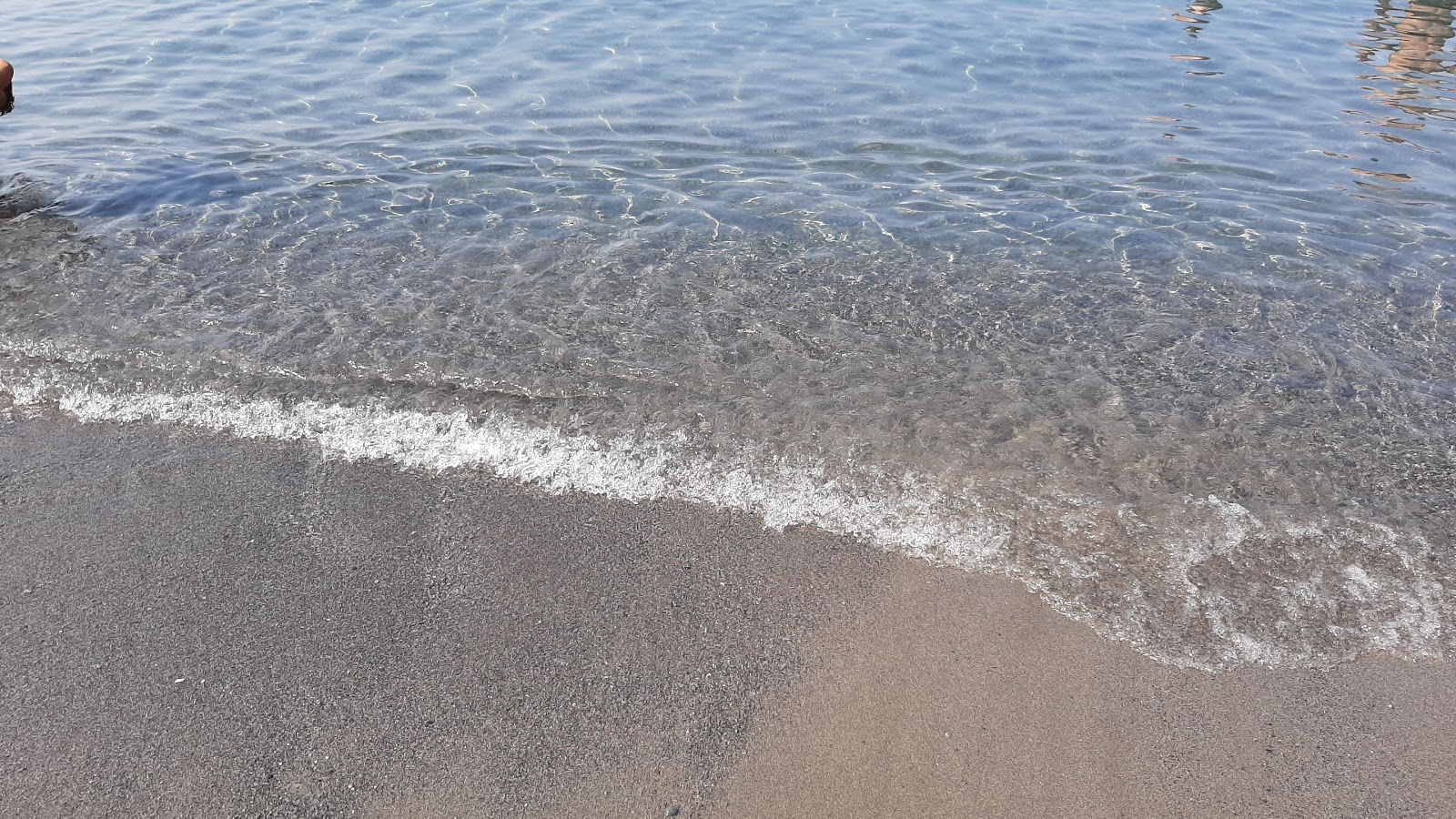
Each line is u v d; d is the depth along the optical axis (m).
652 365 2.72
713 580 2.16
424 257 3.22
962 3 6.05
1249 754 1.85
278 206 3.53
